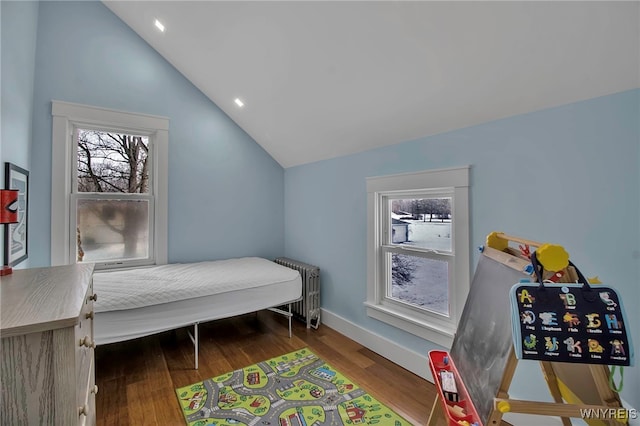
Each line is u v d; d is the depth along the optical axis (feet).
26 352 2.08
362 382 6.37
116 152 8.85
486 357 3.05
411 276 7.23
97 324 5.96
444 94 5.28
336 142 8.42
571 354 2.36
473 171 5.57
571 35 3.59
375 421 5.19
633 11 3.12
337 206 9.04
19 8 5.85
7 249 4.70
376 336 7.68
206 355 7.59
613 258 3.96
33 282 3.18
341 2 4.66
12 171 5.24
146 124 9.01
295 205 11.14
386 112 6.40
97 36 8.29
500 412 2.52
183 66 9.16
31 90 7.09
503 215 5.14
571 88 4.15
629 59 3.52
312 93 7.06
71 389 2.19
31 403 2.10
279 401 5.74
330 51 5.65
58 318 2.14
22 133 6.23
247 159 10.94
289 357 7.47
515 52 4.08
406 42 4.72
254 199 11.12
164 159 9.30
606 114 3.98
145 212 9.26
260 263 9.68
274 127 9.50
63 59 7.81
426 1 4.02
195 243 9.93
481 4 3.74
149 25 8.08
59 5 7.78
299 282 8.79
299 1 5.03
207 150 10.12
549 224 4.57
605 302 2.44
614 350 2.35
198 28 7.09
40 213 7.46
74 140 8.18
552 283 2.55
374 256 7.79
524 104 4.72
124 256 8.94
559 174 4.45
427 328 6.40
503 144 5.12
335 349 7.91
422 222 6.95
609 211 3.98
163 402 5.71
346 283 8.74
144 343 8.27
